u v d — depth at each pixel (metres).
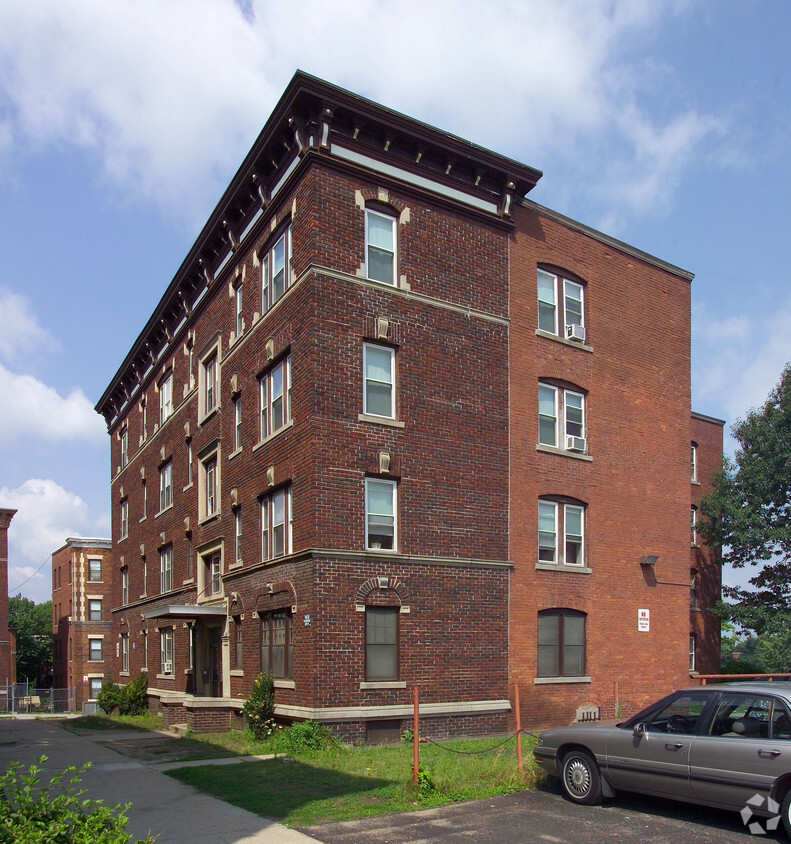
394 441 19.36
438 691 18.92
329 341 18.81
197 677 25.80
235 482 23.36
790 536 29.45
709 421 33.59
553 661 21.59
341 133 19.69
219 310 25.91
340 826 10.02
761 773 9.38
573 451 23.06
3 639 57.44
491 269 21.95
